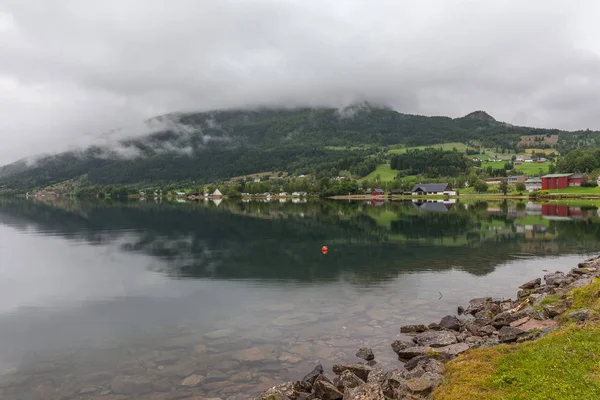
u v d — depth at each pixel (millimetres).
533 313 20375
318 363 17812
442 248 48750
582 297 19844
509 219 80375
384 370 16875
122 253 50688
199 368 17672
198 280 35438
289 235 64438
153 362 18531
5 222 94875
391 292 29781
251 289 31844
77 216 112250
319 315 24688
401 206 138625
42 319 25750
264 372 17078
